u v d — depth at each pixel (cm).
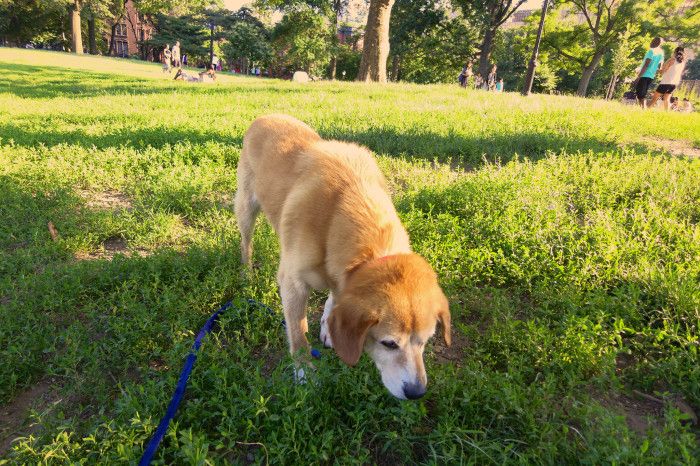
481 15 3744
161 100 1341
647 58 1552
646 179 581
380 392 258
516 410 244
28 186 590
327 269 282
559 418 260
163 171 644
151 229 503
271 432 239
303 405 244
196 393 278
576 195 568
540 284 383
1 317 334
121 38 8612
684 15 4094
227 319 338
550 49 4597
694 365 290
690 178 575
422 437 240
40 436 244
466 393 250
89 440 233
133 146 771
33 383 299
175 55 3616
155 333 326
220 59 7088
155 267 399
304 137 379
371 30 2125
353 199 287
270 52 6128
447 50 4175
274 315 357
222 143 743
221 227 500
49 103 1295
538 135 842
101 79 2317
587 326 314
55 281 375
